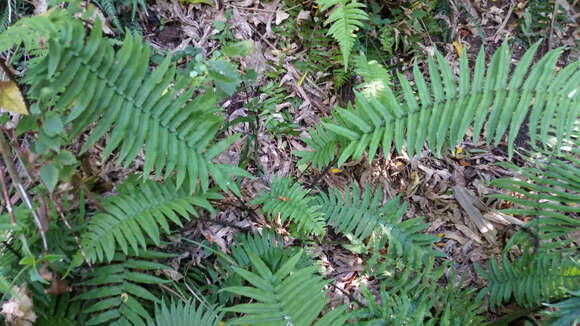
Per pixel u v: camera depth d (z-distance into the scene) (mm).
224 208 2270
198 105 1603
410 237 2230
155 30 2584
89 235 1551
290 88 2779
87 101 1345
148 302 1824
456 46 3424
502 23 3668
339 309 1352
